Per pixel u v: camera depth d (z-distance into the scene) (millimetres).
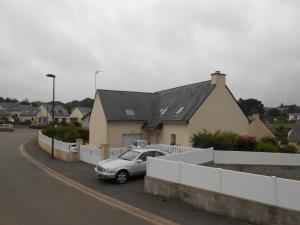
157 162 13164
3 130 65750
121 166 15773
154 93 33812
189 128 25234
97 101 30688
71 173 18703
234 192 10055
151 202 12070
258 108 107938
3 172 19344
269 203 9148
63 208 11273
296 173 22797
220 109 26969
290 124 91188
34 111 101562
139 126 29766
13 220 9852
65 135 31281
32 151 30734
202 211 10812
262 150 23406
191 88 29547
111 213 10672
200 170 11188
